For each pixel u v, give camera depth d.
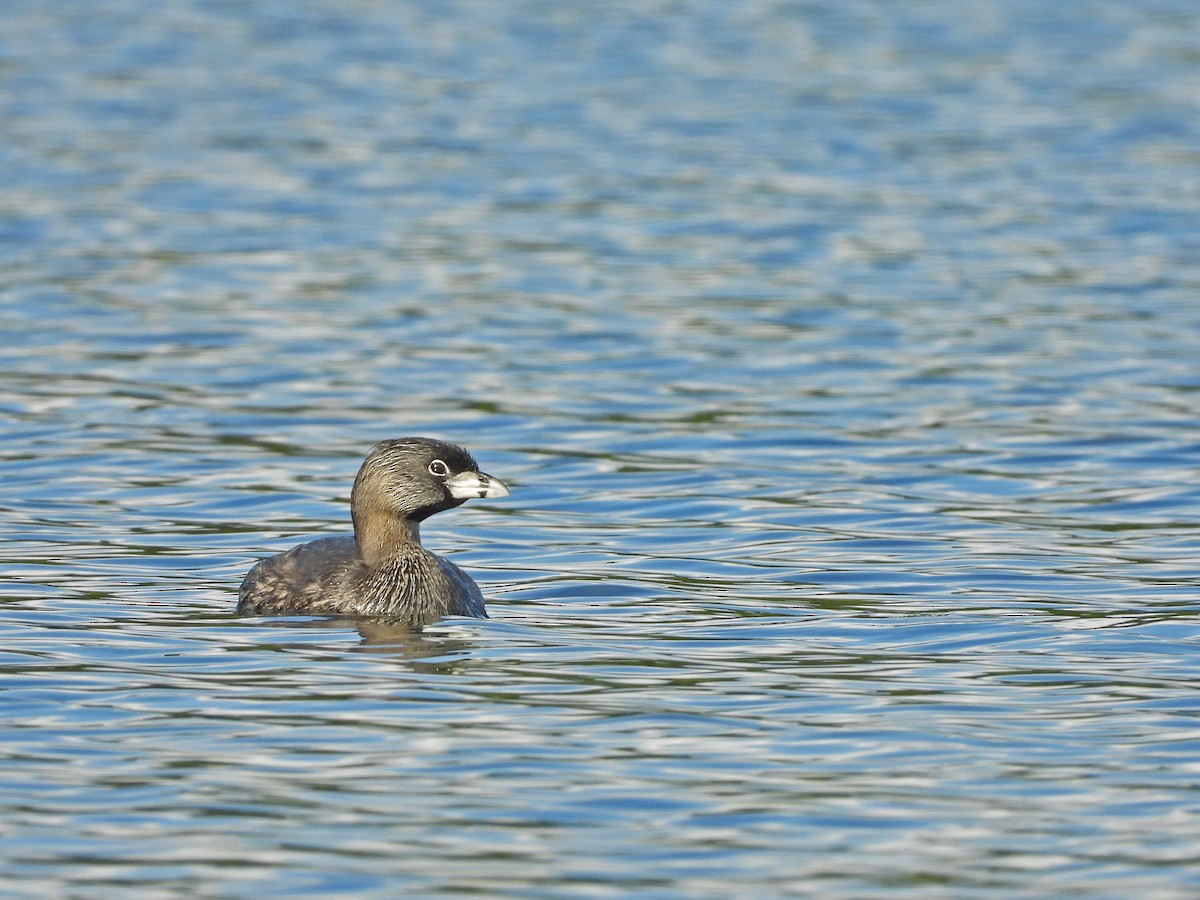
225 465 19.47
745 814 10.19
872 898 9.19
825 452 20.14
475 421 21.47
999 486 18.77
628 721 11.66
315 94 48.50
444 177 38.09
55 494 18.27
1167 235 32.09
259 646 13.30
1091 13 62.78
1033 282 28.80
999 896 9.23
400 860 9.59
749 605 14.66
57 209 34.41
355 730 11.44
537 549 16.59
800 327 26.17
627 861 9.59
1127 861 9.61
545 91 49.00
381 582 14.26
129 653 13.07
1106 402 22.05
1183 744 11.27
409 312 27.06
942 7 64.19
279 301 27.64
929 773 10.80
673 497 18.42
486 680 12.51
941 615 14.32
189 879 9.38
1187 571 15.70
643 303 27.66
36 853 9.66
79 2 65.56
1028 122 44.12
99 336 25.33
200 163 39.28
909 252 31.14
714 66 52.75
